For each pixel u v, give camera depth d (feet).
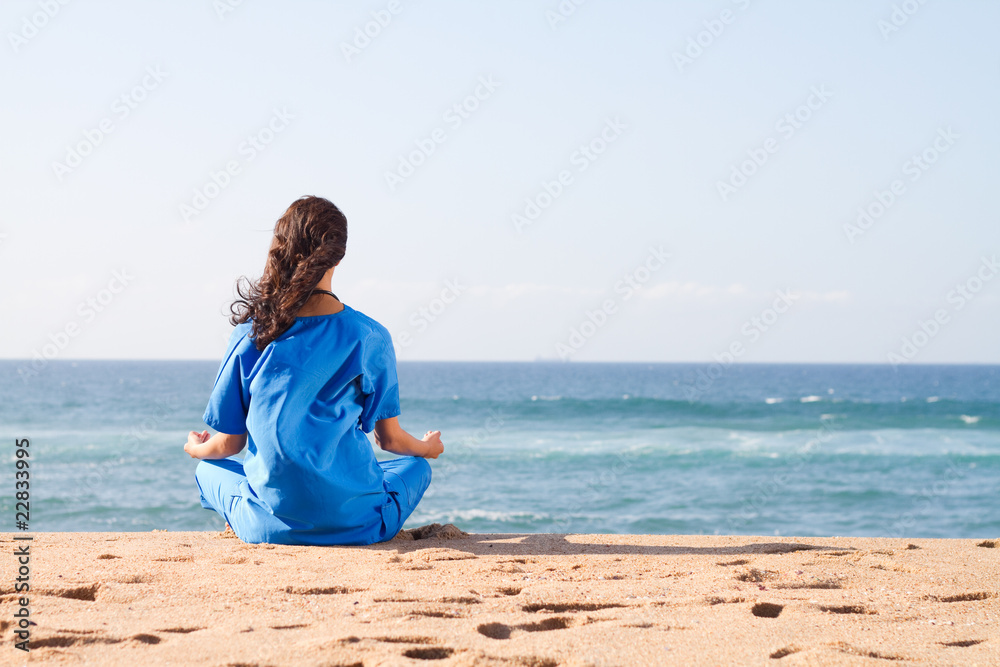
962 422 101.24
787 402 145.89
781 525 42.09
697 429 95.71
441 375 373.81
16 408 125.49
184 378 278.46
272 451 9.58
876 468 62.34
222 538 11.23
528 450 74.18
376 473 10.64
